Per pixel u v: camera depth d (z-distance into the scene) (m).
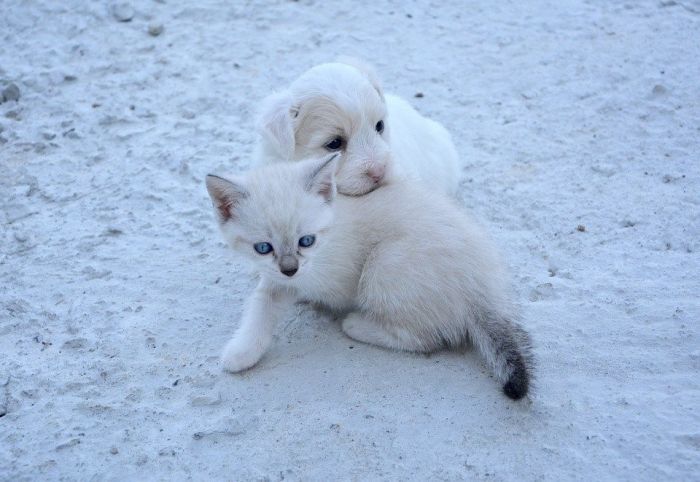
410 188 0.79
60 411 0.72
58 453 0.70
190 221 0.90
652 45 1.12
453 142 1.00
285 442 0.69
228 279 0.83
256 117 0.83
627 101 1.02
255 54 1.14
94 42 1.16
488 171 0.95
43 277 0.84
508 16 1.21
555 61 1.11
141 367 0.75
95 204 0.92
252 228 0.72
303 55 1.14
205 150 0.99
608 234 0.85
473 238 0.76
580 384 0.72
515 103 1.05
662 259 0.82
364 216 0.76
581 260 0.83
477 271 0.75
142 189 0.94
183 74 1.11
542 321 0.77
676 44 1.11
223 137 1.01
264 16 1.21
